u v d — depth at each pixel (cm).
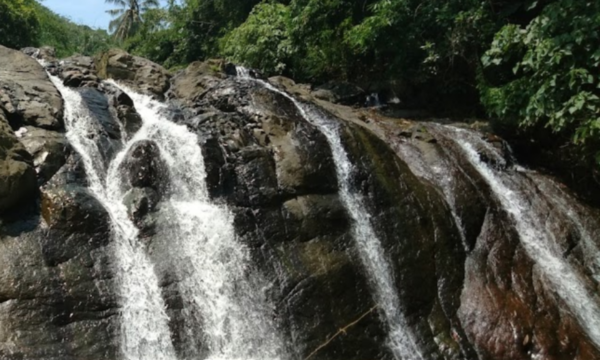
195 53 2373
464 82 1476
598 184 1211
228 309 770
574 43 1020
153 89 1171
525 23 1379
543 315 876
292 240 861
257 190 890
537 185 1159
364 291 846
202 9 2397
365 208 941
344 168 972
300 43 1675
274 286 803
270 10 1839
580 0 1036
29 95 900
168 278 751
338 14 1634
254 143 975
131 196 817
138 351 689
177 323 723
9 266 674
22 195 738
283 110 1065
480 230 1002
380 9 1500
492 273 930
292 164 937
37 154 795
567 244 1034
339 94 1519
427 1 1471
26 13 1959
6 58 994
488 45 1355
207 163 877
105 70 1172
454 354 814
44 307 661
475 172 1116
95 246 739
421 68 1491
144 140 883
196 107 1074
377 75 1628
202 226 818
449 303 884
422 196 994
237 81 1141
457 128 1285
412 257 910
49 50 1227
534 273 950
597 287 977
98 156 870
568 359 820
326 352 766
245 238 837
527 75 1196
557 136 1247
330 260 854
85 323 675
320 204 910
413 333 835
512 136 1326
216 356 724
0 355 603
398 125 1247
